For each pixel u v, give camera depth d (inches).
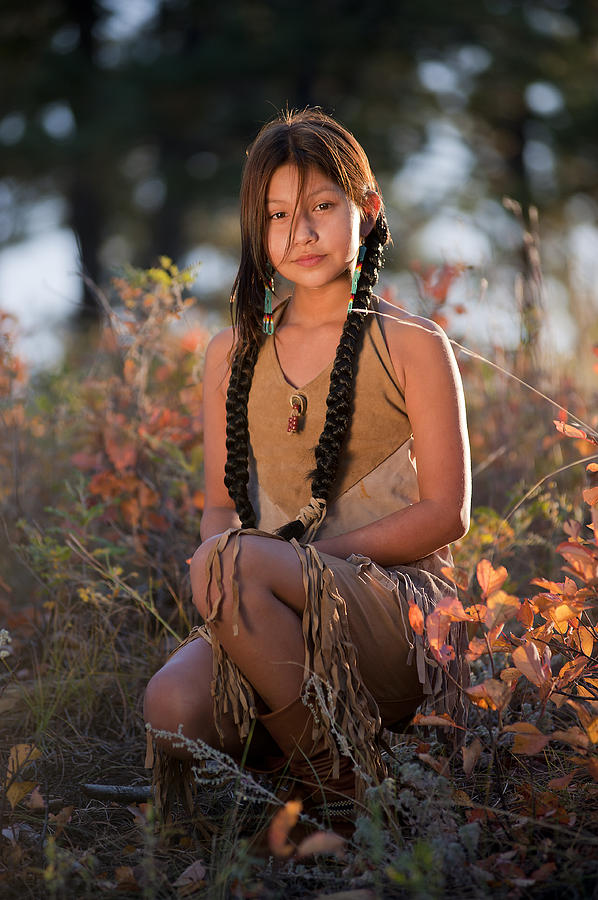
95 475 132.9
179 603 122.8
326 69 860.6
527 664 78.1
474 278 149.6
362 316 90.4
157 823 83.7
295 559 80.2
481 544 120.4
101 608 121.7
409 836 78.9
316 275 89.7
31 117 822.5
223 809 89.9
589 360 178.7
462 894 70.9
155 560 132.6
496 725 96.4
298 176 88.4
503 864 73.5
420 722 79.4
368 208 93.0
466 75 877.8
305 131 89.7
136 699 111.7
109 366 160.1
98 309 158.9
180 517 137.3
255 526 92.4
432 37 850.8
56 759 100.1
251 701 79.9
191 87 817.5
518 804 83.7
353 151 91.1
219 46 824.9
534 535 124.5
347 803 80.5
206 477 98.5
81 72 812.0
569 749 94.3
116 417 139.9
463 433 88.9
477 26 847.7
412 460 90.9
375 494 89.6
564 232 869.2
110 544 126.3
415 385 88.3
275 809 82.4
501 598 80.2
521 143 899.4
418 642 83.5
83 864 79.3
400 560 87.6
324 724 78.4
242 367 93.4
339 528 89.5
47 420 162.4
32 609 125.6
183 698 81.7
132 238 1037.8
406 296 153.0
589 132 862.5
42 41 848.3
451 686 87.0
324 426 89.3
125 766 99.7
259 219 90.6
